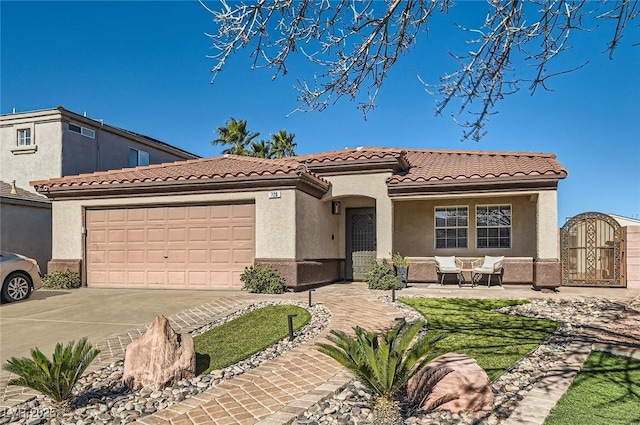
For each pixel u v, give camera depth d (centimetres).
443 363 518
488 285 1494
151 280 1510
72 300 1272
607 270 1442
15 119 1981
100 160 2122
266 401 522
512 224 1597
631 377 571
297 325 899
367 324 900
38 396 569
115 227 1562
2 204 1750
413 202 1712
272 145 3831
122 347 790
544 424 432
